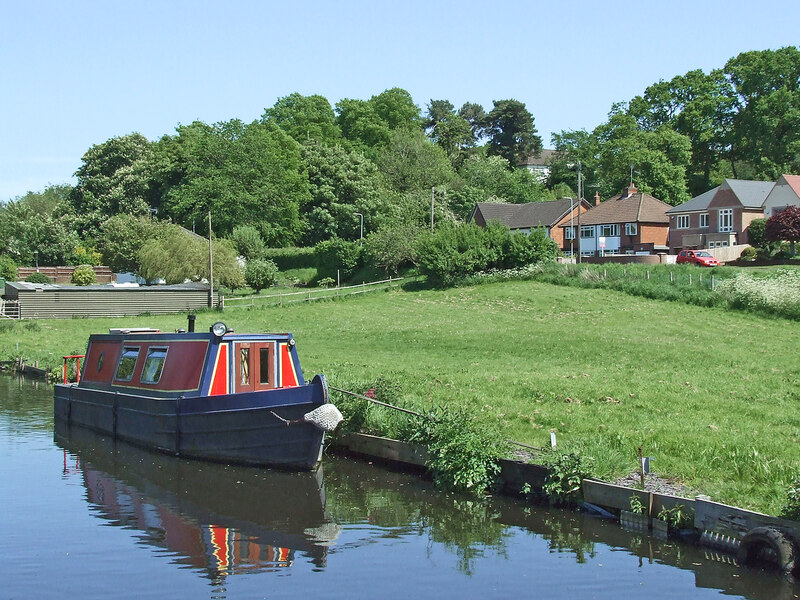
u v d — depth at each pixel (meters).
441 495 15.34
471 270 58.03
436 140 130.12
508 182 117.12
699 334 36.03
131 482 16.78
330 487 16.05
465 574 11.48
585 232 89.00
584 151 121.19
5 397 28.97
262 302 58.88
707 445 15.41
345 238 94.25
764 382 23.59
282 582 11.38
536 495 14.61
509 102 138.88
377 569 11.79
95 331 48.22
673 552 12.00
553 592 10.80
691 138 104.81
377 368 28.47
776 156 98.94
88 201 99.06
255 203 88.50
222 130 92.06
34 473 17.64
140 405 20.17
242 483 16.52
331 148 104.94
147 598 10.86
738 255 67.50
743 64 104.44
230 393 18.86
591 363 29.00
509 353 32.78
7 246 85.25
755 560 11.31
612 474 13.99
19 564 12.09
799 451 14.82
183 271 64.00
